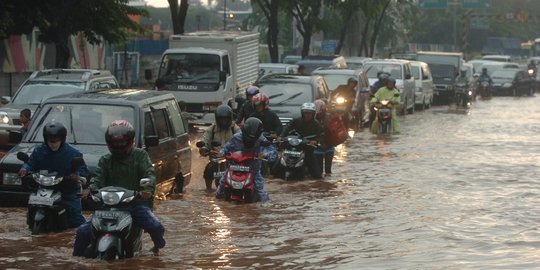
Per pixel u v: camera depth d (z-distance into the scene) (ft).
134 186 42.16
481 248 42.22
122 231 39.42
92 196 41.34
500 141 106.01
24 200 53.72
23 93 85.97
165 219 51.31
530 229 47.50
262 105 72.13
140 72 219.61
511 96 264.52
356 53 280.10
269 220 51.26
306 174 72.69
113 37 128.06
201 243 44.06
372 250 42.11
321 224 49.83
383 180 70.08
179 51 117.39
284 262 39.42
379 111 117.39
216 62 116.47
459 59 212.84
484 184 67.26
